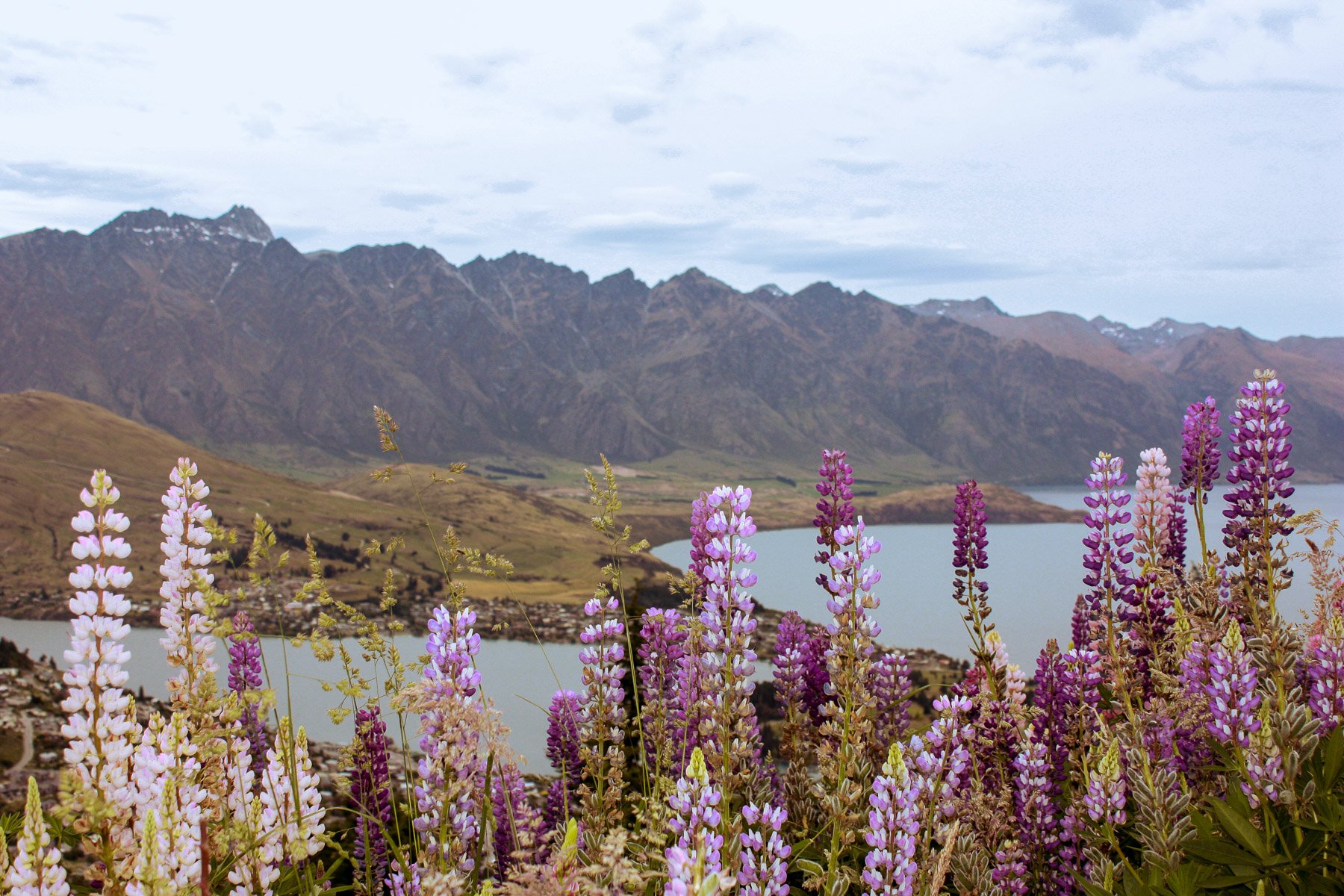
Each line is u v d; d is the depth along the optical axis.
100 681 3.97
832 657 5.94
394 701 5.64
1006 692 7.41
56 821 4.05
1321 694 5.71
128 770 4.09
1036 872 6.81
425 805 5.58
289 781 4.98
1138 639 7.54
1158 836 5.57
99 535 4.13
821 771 5.90
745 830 5.84
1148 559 7.62
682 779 4.47
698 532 6.31
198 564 4.70
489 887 4.16
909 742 6.07
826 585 5.98
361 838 5.77
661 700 6.81
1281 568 7.14
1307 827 5.21
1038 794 6.99
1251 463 7.32
